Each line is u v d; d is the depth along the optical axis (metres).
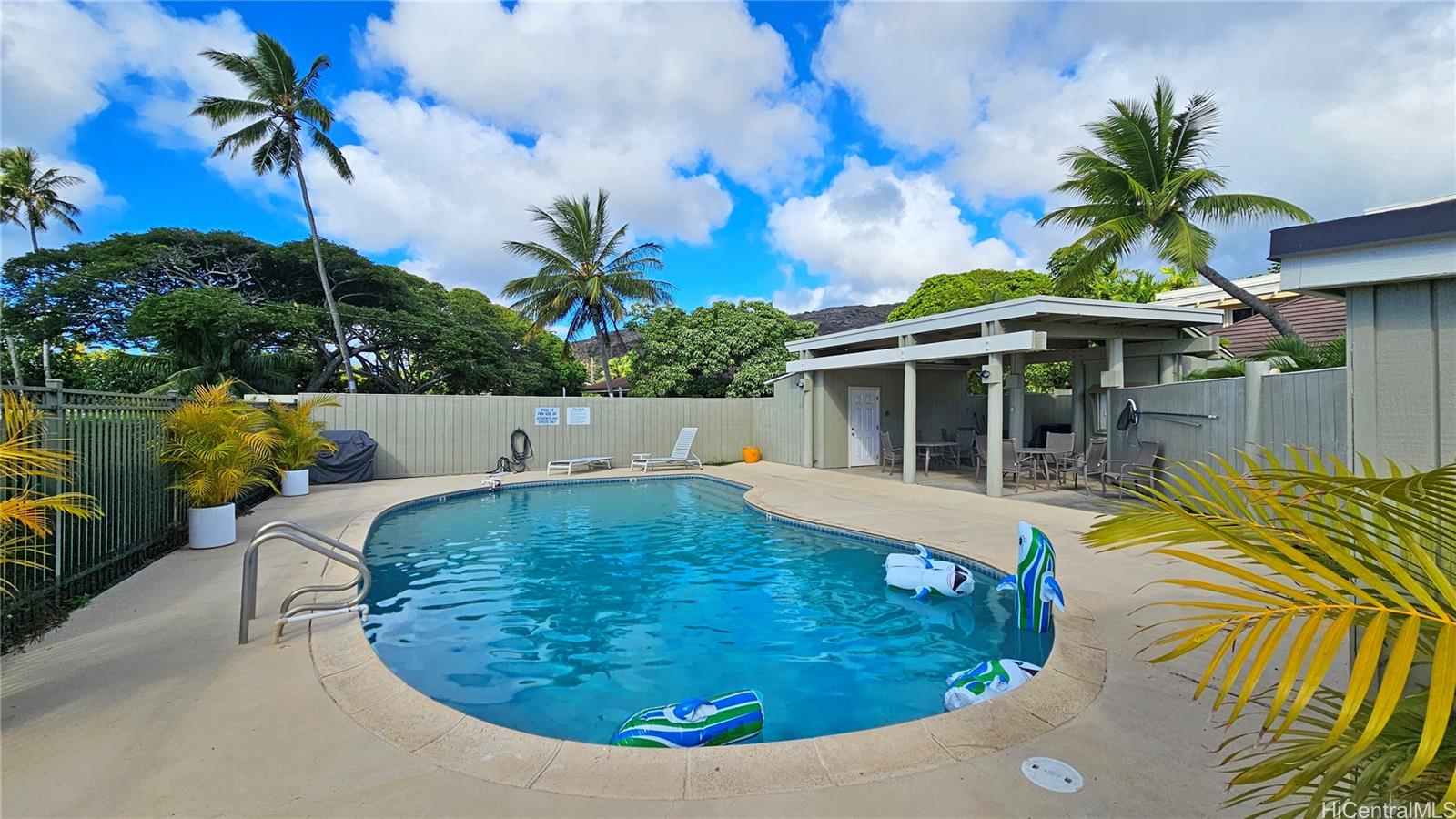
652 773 2.55
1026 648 4.57
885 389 16.17
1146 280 21.00
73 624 4.38
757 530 8.72
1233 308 18.30
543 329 25.02
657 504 10.97
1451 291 2.21
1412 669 1.83
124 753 2.70
